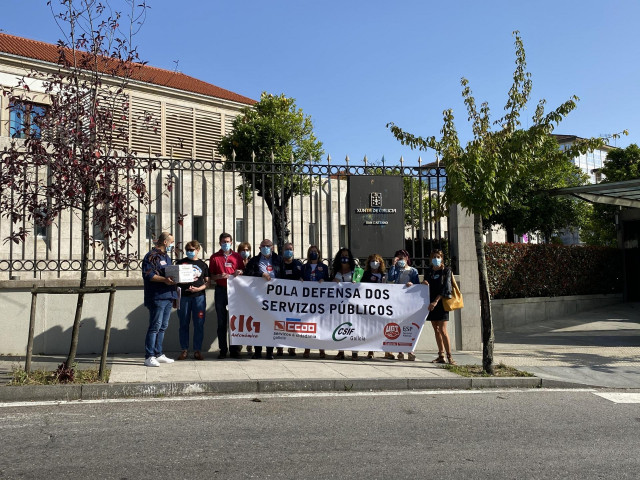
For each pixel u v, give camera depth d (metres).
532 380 8.01
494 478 4.25
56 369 7.55
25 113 7.07
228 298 9.18
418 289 9.55
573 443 5.18
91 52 7.28
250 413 6.08
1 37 23.47
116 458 4.53
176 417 5.85
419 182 10.73
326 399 6.89
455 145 8.91
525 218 21.31
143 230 12.65
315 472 4.30
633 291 20.33
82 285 7.27
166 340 9.83
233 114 27.66
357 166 10.58
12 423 5.52
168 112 25.56
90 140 7.05
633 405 6.81
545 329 15.08
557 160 8.81
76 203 7.23
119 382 7.01
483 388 7.81
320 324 9.38
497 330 15.14
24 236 7.26
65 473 4.18
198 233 14.48
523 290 16.28
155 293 8.27
